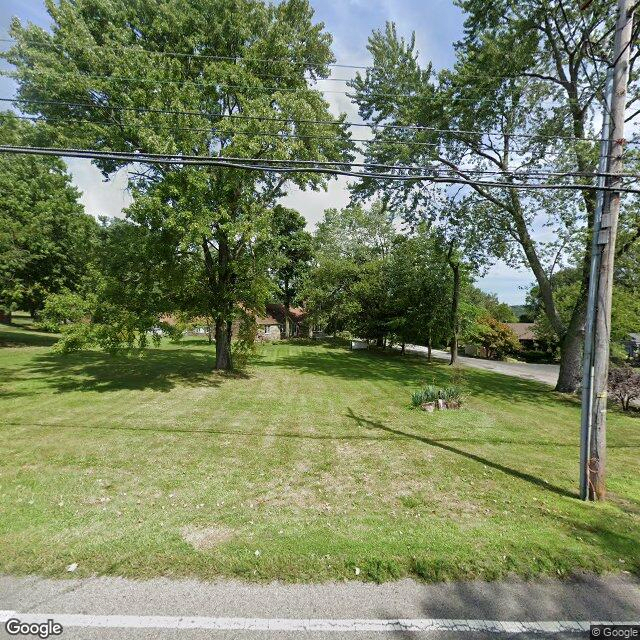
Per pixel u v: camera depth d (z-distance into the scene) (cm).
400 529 371
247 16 1170
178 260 1119
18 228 1650
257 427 745
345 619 256
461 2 1122
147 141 900
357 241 3600
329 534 357
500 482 505
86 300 1045
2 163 1766
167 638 236
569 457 625
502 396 1219
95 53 943
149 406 891
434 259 2191
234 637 238
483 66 1103
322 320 3359
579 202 1236
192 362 1712
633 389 1048
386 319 2564
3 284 1994
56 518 373
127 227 1141
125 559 309
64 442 614
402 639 241
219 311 1219
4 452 563
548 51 1162
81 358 1697
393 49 1205
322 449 621
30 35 945
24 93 966
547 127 1138
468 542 349
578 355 1316
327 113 1161
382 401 1044
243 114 998
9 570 293
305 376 1484
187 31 1113
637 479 539
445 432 747
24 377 1241
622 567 322
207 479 485
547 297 1395
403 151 1171
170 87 927
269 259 1323
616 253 1202
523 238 1388
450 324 2200
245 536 350
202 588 281
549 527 385
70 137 992
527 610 271
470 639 244
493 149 1227
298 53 1219
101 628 242
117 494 433
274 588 283
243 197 1145
